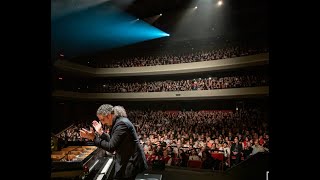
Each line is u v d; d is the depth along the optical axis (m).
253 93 18.91
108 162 3.51
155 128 18.23
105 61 27.97
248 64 19.61
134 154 2.65
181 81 23.53
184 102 24.84
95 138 2.57
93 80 28.08
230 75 23.14
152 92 23.89
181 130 16.31
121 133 2.53
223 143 11.18
